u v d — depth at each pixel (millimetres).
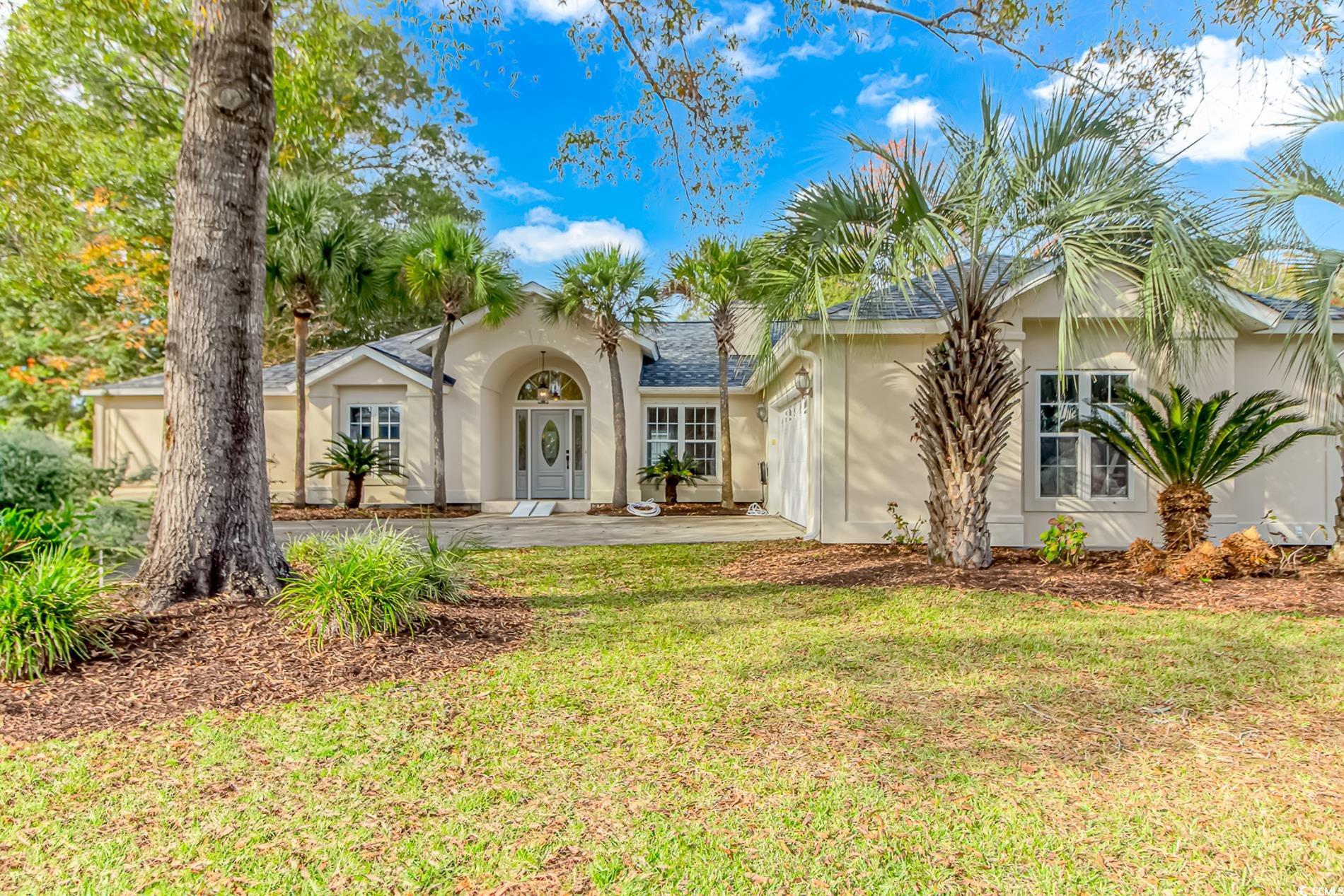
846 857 2549
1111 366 10094
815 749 3422
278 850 2572
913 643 5230
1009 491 10156
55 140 9273
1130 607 6340
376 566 5352
